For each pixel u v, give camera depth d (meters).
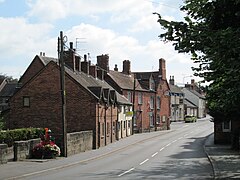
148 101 72.44
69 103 42.31
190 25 10.00
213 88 14.48
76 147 34.91
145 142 49.72
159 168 23.70
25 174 20.28
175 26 9.93
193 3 10.46
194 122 97.88
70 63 47.50
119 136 53.81
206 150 36.16
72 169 23.58
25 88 43.97
